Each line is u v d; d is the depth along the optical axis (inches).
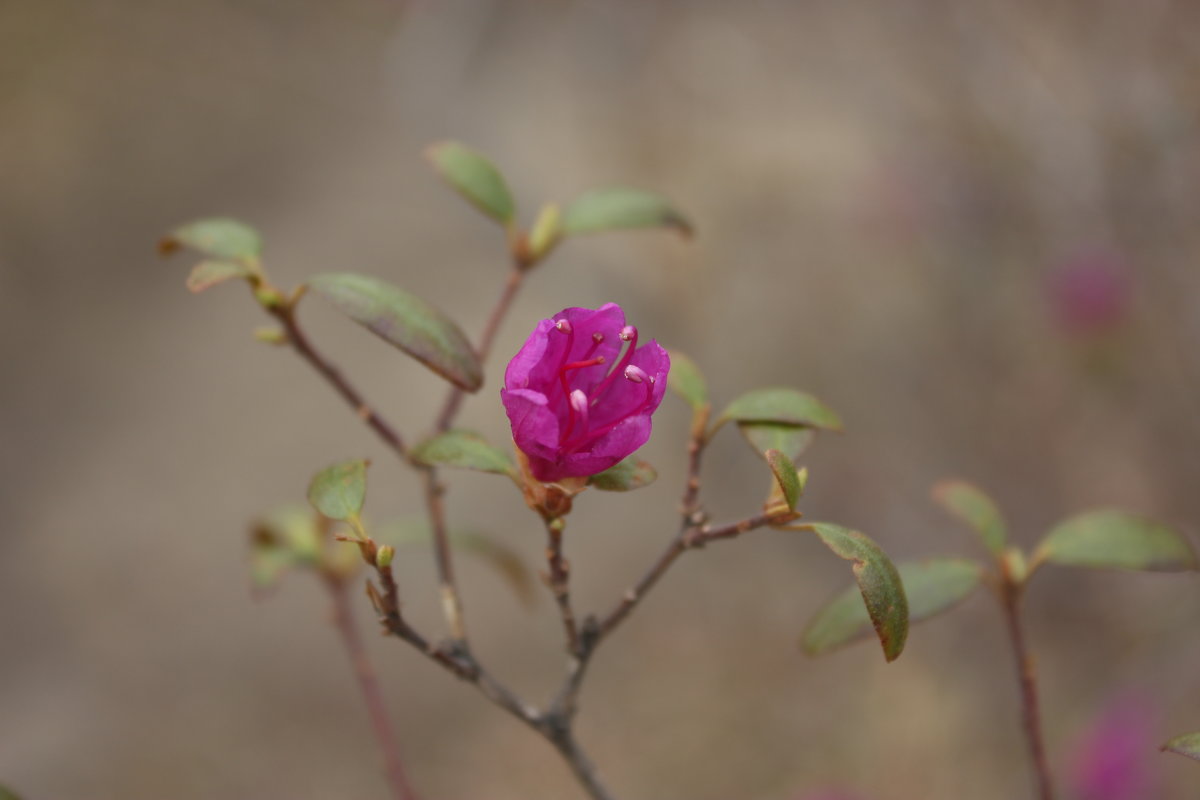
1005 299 235.9
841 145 278.7
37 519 305.0
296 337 81.2
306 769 252.1
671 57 293.7
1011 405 234.2
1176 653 187.2
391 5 369.7
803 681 243.0
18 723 262.8
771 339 260.1
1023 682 79.9
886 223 243.9
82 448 322.0
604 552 269.9
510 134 286.2
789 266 266.2
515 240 94.0
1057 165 210.8
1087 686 210.2
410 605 266.1
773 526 65.0
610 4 290.8
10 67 409.1
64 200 405.7
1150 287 209.6
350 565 102.7
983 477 232.7
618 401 66.4
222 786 249.3
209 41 370.9
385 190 372.5
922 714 225.9
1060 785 184.7
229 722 259.9
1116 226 208.4
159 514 300.4
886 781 220.1
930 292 244.7
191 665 270.8
